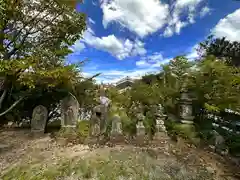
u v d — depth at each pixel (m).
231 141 7.08
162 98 8.63
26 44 8.54
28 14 8.46
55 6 8.49
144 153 5.88
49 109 10.11
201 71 7.98
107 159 5.38
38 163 5.34
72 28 9.30
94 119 7.34
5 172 5.02
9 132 8.65
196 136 7.38
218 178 4.93
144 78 10.65
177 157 5.83
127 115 8.21
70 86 9.31
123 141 6.98
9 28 8.30
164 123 7.75
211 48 11.71
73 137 7.31
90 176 4.66
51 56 8.29
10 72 7.15
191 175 4.94
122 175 4.67
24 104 9.87
